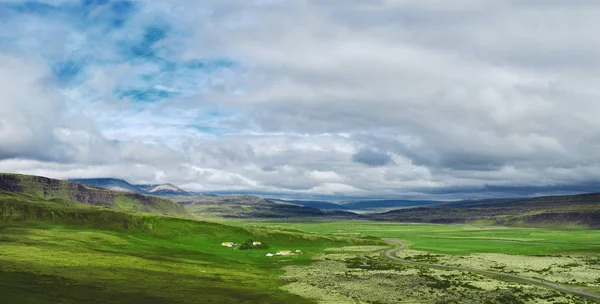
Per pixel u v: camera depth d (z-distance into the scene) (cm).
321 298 8550
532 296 9144
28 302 6450
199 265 12344
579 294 9438
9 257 10231
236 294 8544
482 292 9388
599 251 18612
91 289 7812
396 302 8331
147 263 11581
